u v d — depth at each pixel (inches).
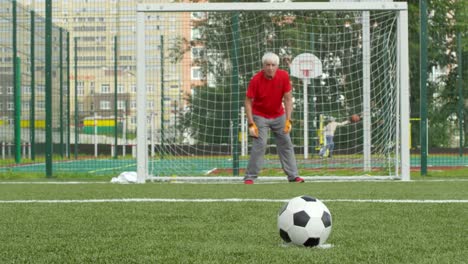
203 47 562.3
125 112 754.2
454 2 786.8
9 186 305.9
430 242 124.2
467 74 736.3
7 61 688.4
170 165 465.4
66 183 332.2
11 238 133.0
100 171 519.2
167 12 350.6
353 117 457.1
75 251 116.4
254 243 123.1
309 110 510.6
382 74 420.5
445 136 733.3
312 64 469.1
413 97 824.9
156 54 531.2
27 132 705.6
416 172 426.6
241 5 349.7
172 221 159.3
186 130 550.0
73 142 786.8
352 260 104.7
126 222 158.1
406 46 348.2
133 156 751.1
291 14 561.9
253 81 308.8
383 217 165.0
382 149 395.9
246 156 481.7
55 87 743.7
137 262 105.2
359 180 343.6
